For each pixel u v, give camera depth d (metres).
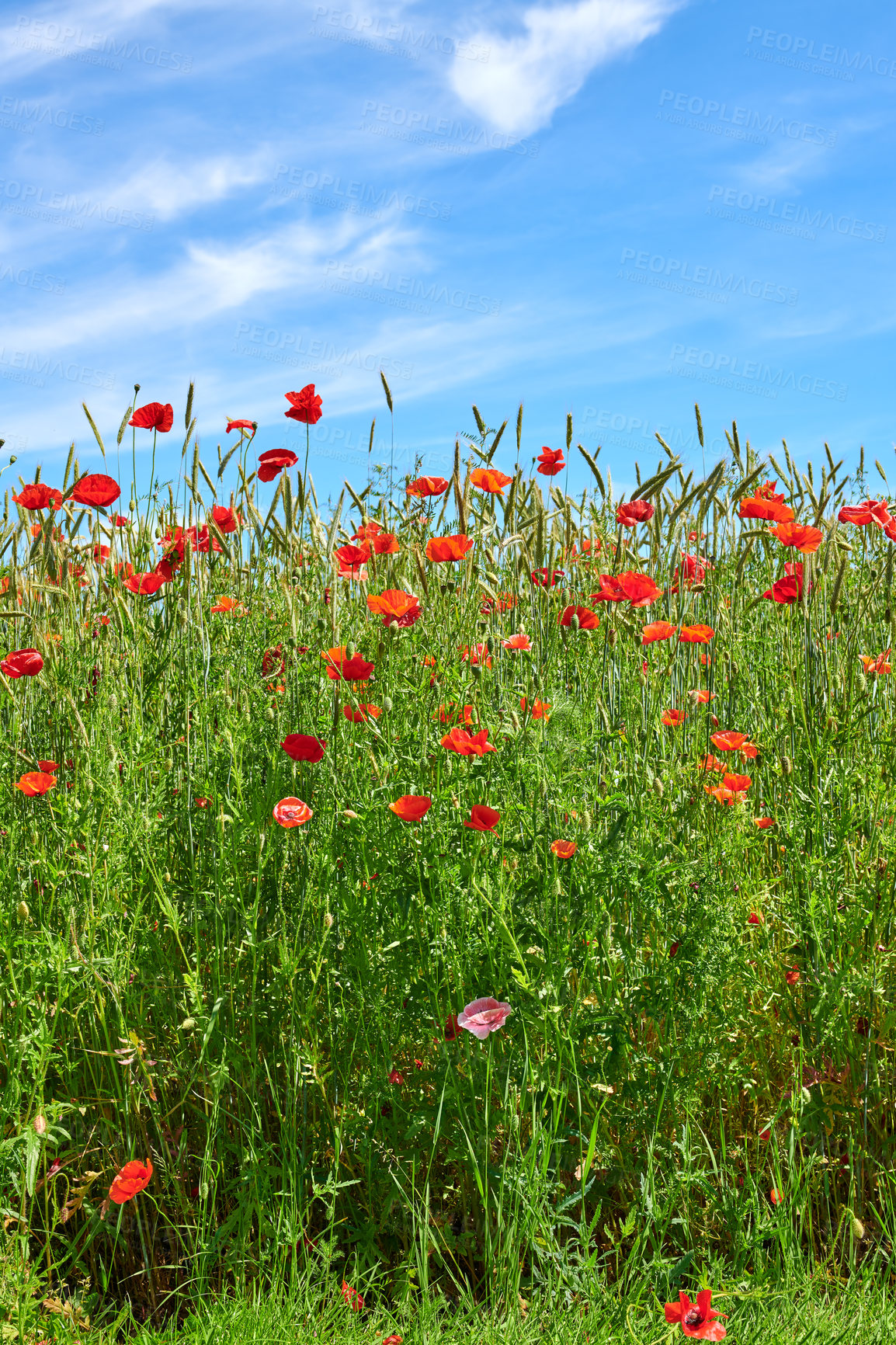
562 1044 1.89
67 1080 1.98
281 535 2.87
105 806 2.08
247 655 2.63
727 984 2.14
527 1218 1.70
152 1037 2.10
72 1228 1.95
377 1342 1.57
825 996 2.02
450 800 2.06
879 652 3.16
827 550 3.00
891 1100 2.13
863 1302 1.68
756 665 2.91
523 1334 1.57
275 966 2.04
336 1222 1.90
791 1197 1.78
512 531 3.12
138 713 2.32
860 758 2.58
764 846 2.65
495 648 2.92
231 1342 1.53
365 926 1.94
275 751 2.36
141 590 2.57
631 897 2.23
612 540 3.42
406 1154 1.91
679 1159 1.92
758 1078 2.20
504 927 1.87
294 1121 1.85
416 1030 1.98
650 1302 1.68
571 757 2.22
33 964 1.83
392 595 2.38
